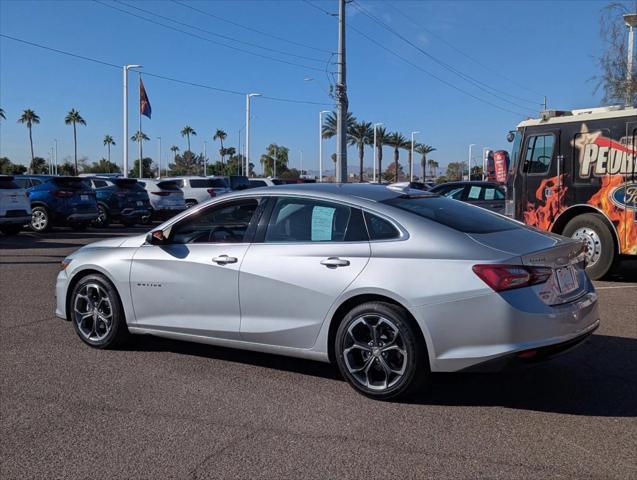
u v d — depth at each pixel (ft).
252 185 89.15
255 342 16.49
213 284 16.99
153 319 18.31
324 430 13.23
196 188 80.43
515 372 16.96
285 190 16.88
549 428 13.25
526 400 14.90
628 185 30.04
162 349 19.47
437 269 14.05
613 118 30.53
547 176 33.22
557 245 14.75
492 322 13.47
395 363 14.69
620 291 28.68
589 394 15.29
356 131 197.06
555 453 12.05
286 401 14.94
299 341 15.83
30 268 35.76
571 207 32.24
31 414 14.21
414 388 14.46
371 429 13.25
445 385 15.96
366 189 16.90
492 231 15.23
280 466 11.60
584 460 11.76
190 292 17.44
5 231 56.90
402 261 14.46
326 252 15.46
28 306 25.54
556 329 13.71
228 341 16.98
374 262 14.75
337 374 16.97
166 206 71.41
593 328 15.08
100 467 11.66
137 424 13.62
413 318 14.26
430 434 12.96
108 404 14.80
